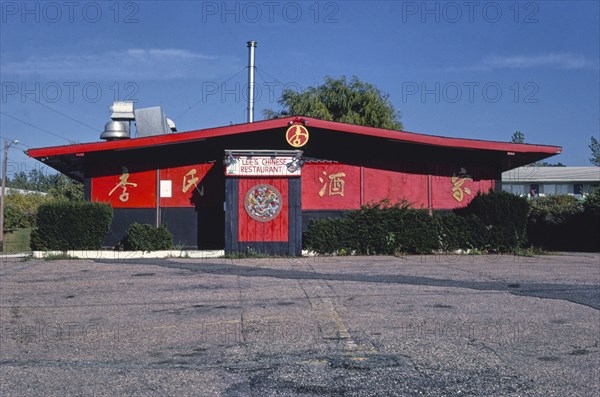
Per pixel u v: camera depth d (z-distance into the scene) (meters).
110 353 8.51
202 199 21.45
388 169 21.91
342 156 21.77
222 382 7.21
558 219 25.80
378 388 6.97
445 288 13.02
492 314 10.50
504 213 20.52
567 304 11.31
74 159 21.69
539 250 20.95
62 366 7.93
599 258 19.16
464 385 7.07
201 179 21.48
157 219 21.47
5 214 39.50
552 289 12.91
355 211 20.55
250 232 19.66
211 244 21.39
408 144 21.95
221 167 21.45
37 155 20.09
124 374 7.57
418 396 6.73
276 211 19.72
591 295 12.21
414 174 22.02
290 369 7.66
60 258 18.95
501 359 8.04
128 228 21.31
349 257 19.28
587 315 10.41
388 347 8.57
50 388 7.08
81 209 20.05
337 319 10.19
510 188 55.09
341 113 43.22
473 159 22.34
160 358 8.24
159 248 20.42
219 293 12.62
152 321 10.27
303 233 20.61
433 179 22.11
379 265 16.95
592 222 24.31
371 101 42.69
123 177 21.52
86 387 7.10
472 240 20.33
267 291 12.77
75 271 16.02
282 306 11.27
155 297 12.30
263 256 19.31
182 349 8.64
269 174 19.72
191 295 12.46
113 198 21.48
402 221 20.08
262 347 8.66
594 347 8.58
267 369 7.68
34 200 44.16
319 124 20.56
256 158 19.72
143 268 16.50
